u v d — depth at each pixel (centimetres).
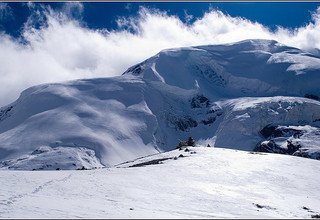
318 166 5825
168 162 5484
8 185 3425
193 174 4694
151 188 3769
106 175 4300
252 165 5428
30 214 2328
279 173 5156
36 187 3391
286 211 3534
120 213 2509
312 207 3894
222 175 4778
